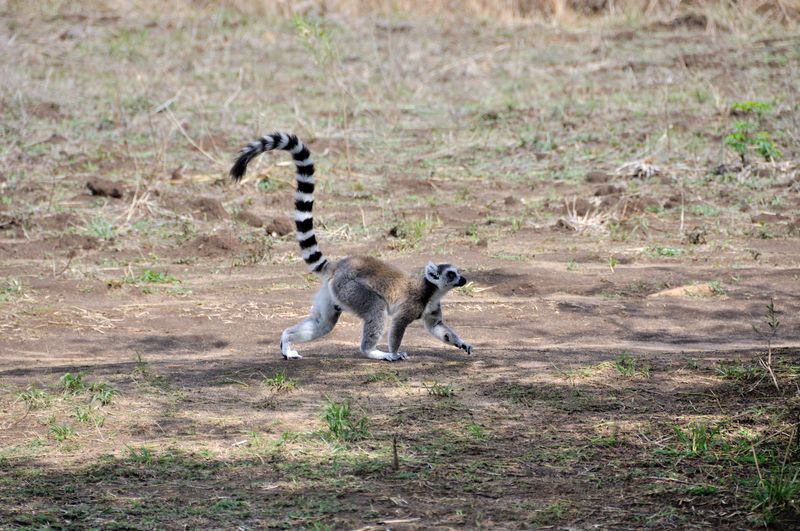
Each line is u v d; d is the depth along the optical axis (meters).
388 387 9.51
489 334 11.85
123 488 7.21
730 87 25.38
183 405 9.05
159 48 31.23
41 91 25.78
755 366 9.77
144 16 34.81
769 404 8.66
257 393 9.39
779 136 21.05
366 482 7.23
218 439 8.19
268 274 14.65
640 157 20.70
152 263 15.23
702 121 22.84
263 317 12.54
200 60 30.09
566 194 18.89
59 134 22.62
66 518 6.71
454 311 12.72
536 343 11.46
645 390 9.23
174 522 6.62
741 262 14.84
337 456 7.72
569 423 8.38
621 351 10.84
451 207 18.08
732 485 7.07
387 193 19.14
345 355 10.94
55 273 14.38
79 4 36.00
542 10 35.25
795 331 11.71
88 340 11.62
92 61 29.62
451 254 15.44
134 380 9.81
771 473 7.17
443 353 10.94
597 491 7.04
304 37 24.97
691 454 7.62
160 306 12.95
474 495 6.98
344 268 10.66
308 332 10.81
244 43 31.86
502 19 34.56
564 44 31.39
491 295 13.46
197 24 34.00
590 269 14.59
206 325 12.23
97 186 18.48
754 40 29.59
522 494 6.99
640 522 6.53
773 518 6.50
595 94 25.98
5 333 11.74
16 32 31.69
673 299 13.12
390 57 29.02
